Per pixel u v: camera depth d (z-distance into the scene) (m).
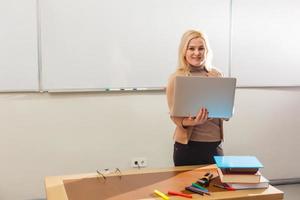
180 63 2.17
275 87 3.54
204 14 3.26
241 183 1.66
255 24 3.38
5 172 3.04
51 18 2.96
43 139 3.09
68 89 3.07
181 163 2.16
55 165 3.13
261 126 3.55
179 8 3.20
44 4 2.93
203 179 1.73
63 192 1.62
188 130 2.08
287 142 3.65
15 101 3.00
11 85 2.96
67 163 3.16
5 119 3.00
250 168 1.66
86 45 3.06
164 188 1.67
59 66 3.03
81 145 3.17
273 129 3.59
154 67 3.22
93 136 3.19
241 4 3.33
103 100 3.17
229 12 3.31
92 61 3.09
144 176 1.84
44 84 3.02
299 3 3.46
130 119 3.24
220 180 1.75
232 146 3.51
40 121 3.07
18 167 3.06
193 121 1.97
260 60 3.45
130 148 3.27
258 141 3.56
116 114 3.21
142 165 3.30
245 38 3.38
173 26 3.21
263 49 3.44
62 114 3.10
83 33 3.04
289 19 3.46
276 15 3.42
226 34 3.33
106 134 3.21
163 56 3.22
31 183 3.10
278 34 3.45
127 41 3.13
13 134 3.03
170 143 3.34
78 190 1.65
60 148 3.13
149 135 3.30
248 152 3.55
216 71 2.22
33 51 2.96
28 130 3.05
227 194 1.59
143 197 1.56
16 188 3.08
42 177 3.11
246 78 3.44
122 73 3.16
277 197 1.61
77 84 3.08
